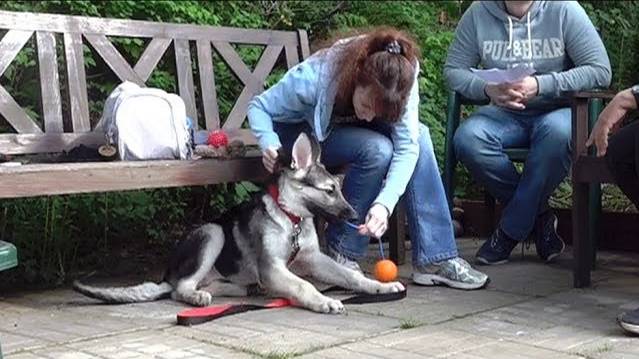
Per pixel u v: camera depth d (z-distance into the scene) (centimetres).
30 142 526
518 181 579
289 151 525
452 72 585
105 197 596
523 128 578
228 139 565
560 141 559
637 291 520
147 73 564
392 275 523
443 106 725
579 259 525
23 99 595
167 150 523
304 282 494
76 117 543
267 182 524
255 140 587
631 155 479
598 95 522
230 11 704
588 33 568
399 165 509
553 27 573
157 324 475
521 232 571
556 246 579
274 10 734
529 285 530
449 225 530
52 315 489
